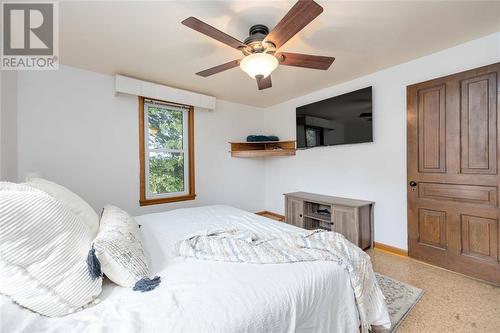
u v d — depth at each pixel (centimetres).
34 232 84
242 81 303
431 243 233
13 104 221
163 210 328
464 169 209
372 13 168
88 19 171
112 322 78
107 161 280
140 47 213
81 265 92
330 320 114
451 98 216
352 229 270
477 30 193
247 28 184
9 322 69
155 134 325
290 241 145
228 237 153
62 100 251
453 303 174
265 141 404
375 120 281
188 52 223
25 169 231
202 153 368
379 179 280
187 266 121
